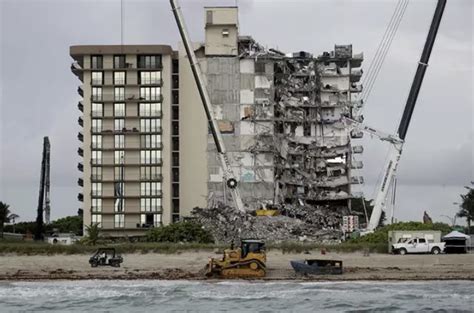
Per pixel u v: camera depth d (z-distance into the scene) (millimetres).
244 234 194000
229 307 85812
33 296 96312
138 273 121000
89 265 127375
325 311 82562
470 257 130125
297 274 118000
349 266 125000
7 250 136375
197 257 134875
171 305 87625
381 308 84500
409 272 119688
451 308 84500
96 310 84125
